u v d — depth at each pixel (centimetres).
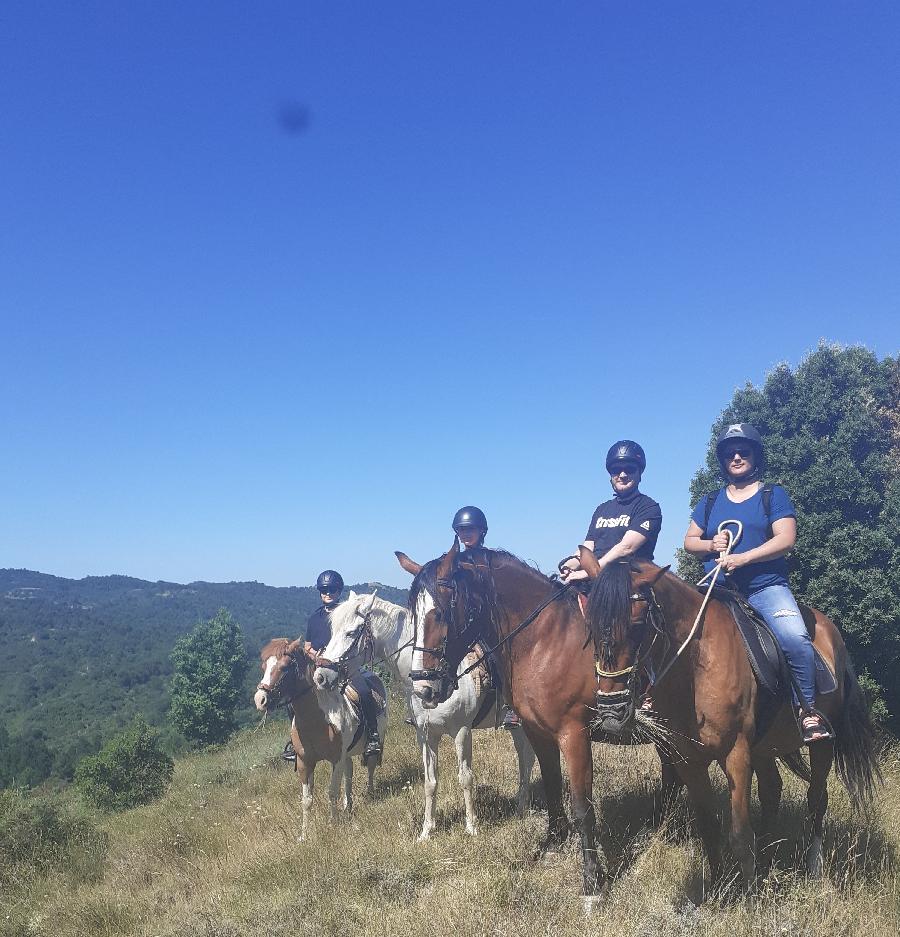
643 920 419
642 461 570
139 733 2108
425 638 541
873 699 1036
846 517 1112
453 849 606
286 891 600
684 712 438
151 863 885
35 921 760
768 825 563
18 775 7112
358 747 854
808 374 1203
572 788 484
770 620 475
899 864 509
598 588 410
